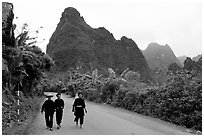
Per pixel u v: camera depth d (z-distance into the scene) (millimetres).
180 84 15875
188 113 14211
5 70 15570
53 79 82438
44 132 10961
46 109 11922
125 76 30203
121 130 11984
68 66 145250
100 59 165875
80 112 12758
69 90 53562
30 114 16500
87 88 41844
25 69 21359
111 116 17766
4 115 11961
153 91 19016
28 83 24781
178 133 11680
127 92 23938
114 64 171875
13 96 17359
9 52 17281
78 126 12992
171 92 16078
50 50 178625
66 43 163625
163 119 16219
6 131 10234
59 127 12375
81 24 186625
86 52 155000
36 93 36469
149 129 12531
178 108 15008
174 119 15180
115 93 28312
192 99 13992
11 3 17000
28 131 10867
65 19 189500
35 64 22078
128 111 21656
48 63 25375
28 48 22641
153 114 17906
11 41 17719
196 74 15875
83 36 171875
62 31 175500
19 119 13289
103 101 32031
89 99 37219
